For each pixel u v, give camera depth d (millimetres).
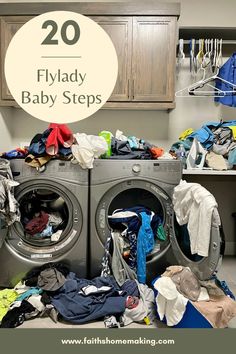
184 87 2771
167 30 2336
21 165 1933
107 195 1968
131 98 2383
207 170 2277
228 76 2412
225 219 2873
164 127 2834
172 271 1661
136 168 1958
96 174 1951
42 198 2162
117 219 1932
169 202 1978
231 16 2709
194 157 2297
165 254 1975
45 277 1791
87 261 1983
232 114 2838
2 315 1595
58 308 1617
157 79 2371
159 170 1969
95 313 1596
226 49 2768
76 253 1964
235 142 2383
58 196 2158
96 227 1968
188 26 2619
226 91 2387
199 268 1665
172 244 1930
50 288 1712
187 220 1734
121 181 1956
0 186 1719
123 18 2322
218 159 2342
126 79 2369
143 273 1864
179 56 2521
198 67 2553
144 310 1624
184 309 1506
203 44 2484
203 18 2709
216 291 1655
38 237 1988
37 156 1934
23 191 1942
